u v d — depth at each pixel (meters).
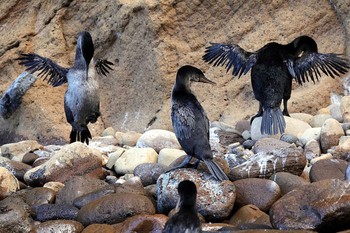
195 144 12.33
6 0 20.06
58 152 14.59
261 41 18.11
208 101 18.05
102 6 18.83
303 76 14.77
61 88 19.09
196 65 18.17
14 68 19.70
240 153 15.02
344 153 14.57
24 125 18.81
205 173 12.32
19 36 19.64
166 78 17.98
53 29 19.33
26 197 13.10
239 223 11.85
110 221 11.85
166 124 17.72
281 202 11.35
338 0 17.98
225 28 18.30
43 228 11.59
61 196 13.09
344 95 17.73
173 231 8.99
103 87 18.86
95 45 18.98
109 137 17.27
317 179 13.11
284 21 18.16
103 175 14.81
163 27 18.05
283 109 16.83
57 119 18.69
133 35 18.41
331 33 18.12
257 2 18.23
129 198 11.97
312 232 10.50
